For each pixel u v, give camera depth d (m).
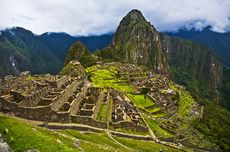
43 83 116.19
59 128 84.44
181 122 183.75
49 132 48.94
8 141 38.97
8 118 45.41
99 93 132.75
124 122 108.50
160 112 175.75
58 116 88.31
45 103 92.25
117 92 168.88
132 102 163.62
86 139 75.88
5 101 85.50
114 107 127.69
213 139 187.75
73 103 99.38
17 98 88.81
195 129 188.25
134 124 111.88
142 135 109.25
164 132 133.25
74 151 41.09
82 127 89.06
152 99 190.75
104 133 91.75
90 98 115.94
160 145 106.50
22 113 85.81
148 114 161.25
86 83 163.62
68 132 79.56
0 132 40.78
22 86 113.19
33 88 104.44
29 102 89.06
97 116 104.38
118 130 102.75
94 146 59.56
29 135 40.97
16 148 37.81
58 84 118.88
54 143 40.97
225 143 196.12
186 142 140.75
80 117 92.75
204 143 160.12
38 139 40.56
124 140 91.75
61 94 100.62
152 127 130.38
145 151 87.44
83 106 105.31
